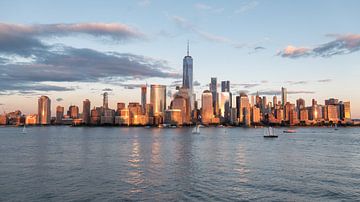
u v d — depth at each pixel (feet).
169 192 207.72
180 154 443.73
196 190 212.84
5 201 187.32
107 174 270.46
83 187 220.64
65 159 378.32
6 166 316.60
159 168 305.32
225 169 298.35
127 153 457.68
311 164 332.80
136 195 200.34
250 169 297.94
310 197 196.13
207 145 633.61
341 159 378.94
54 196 197.36
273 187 221.05
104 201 187.11
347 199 192.03
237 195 200.34
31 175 264.93
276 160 368.89
